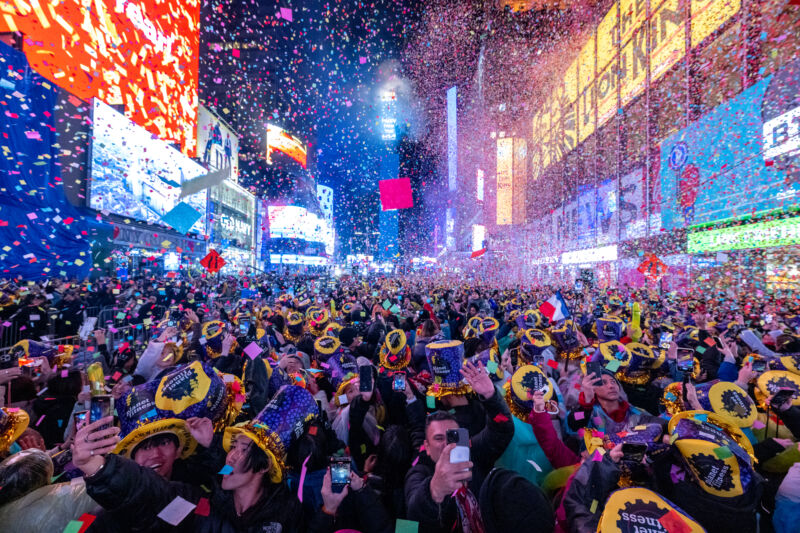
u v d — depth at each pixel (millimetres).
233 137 46406
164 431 2129
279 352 5953
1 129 12812
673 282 19984
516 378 2902
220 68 65125
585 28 32594
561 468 2500
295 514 2018
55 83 16688
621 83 26312
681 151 19656
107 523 1710
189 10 34781
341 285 26328
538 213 45188
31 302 9195
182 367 2400
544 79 42656
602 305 12266
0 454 2252
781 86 13992
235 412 2578
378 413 3379
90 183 17812
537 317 6426
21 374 3432
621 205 25875
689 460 1680
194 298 14570
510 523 1553
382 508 2078
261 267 55281
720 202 16922
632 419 2918
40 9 17016
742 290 15219
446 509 1843
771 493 2184
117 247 20125
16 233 13211
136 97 25953
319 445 2420
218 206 38344
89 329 5062
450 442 1839
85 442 1593
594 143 30406
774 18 14383
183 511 1712
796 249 13352
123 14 24328
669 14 21094
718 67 17781
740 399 2641
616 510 1393
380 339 7254
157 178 24203
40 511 1765
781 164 13883
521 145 51562
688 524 1324
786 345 5551
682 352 4465
